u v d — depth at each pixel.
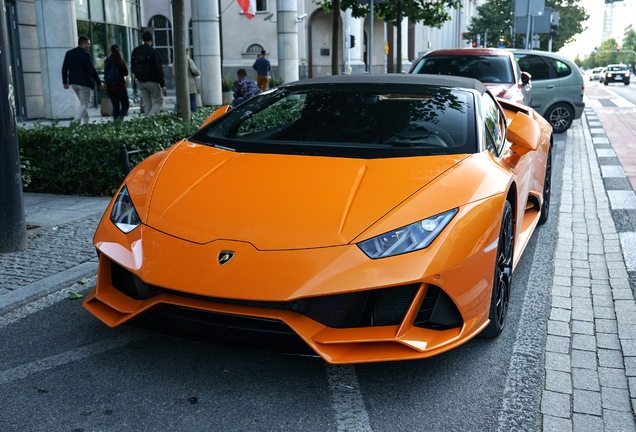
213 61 17.42
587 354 3.09
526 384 2.76
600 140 12.02
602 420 2.49
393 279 2.48
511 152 3.91
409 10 16.81
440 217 2.67
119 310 2.79
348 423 2.42
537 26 26.59
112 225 2.96
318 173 2.99
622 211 6.24
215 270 2.52
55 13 12.58
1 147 4.40
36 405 2.53
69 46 12.79
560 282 4.16
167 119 8.09
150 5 32.75
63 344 3.12
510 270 3.42
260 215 2.71
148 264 2.65
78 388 2.67
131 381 2.74
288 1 22.59
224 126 3.79
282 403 2.56
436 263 2.55
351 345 2.57
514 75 9.14
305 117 3.68
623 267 4.48
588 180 7.94
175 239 2.69
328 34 38.66
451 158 3.14
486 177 3.02
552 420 2.48
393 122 3.52
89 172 6.56
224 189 2.93
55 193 6.77
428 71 9.54
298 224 2.63
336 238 2.57
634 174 8.34
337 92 3.91
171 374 2.80
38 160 6.67
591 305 3.75
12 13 12.80
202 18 17.20
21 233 4.59
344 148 3.29
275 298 2.43
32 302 3.69
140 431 2.35
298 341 2.64
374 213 2.67
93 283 4.02
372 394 2.65
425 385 2.73
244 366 2.89
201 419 2.44
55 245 4.75
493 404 2.58
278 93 4.11
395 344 2.58
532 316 3.56
